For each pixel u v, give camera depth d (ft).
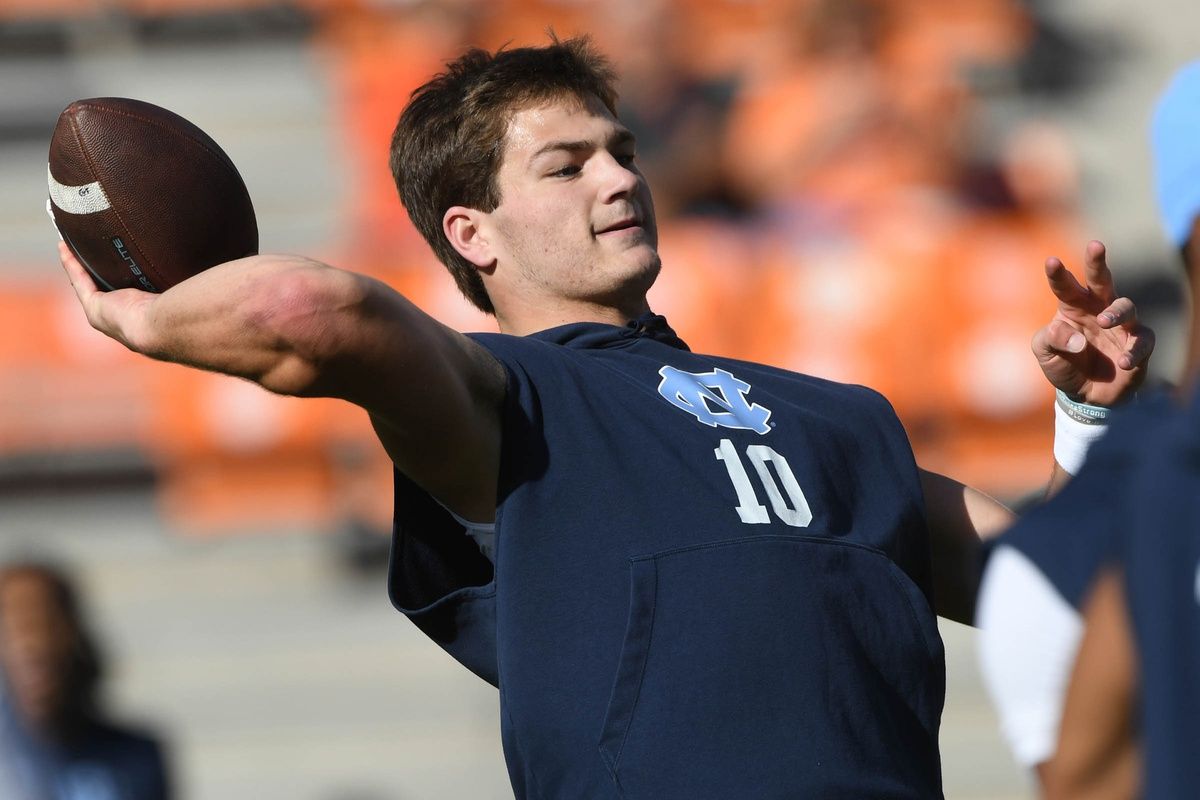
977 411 84.58
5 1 111.04
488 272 32.99
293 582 88.63
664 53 94.94
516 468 27.14
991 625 21.67
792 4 105.60
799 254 87.56
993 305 85.46
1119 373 32.65
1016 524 21.66
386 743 83.35
